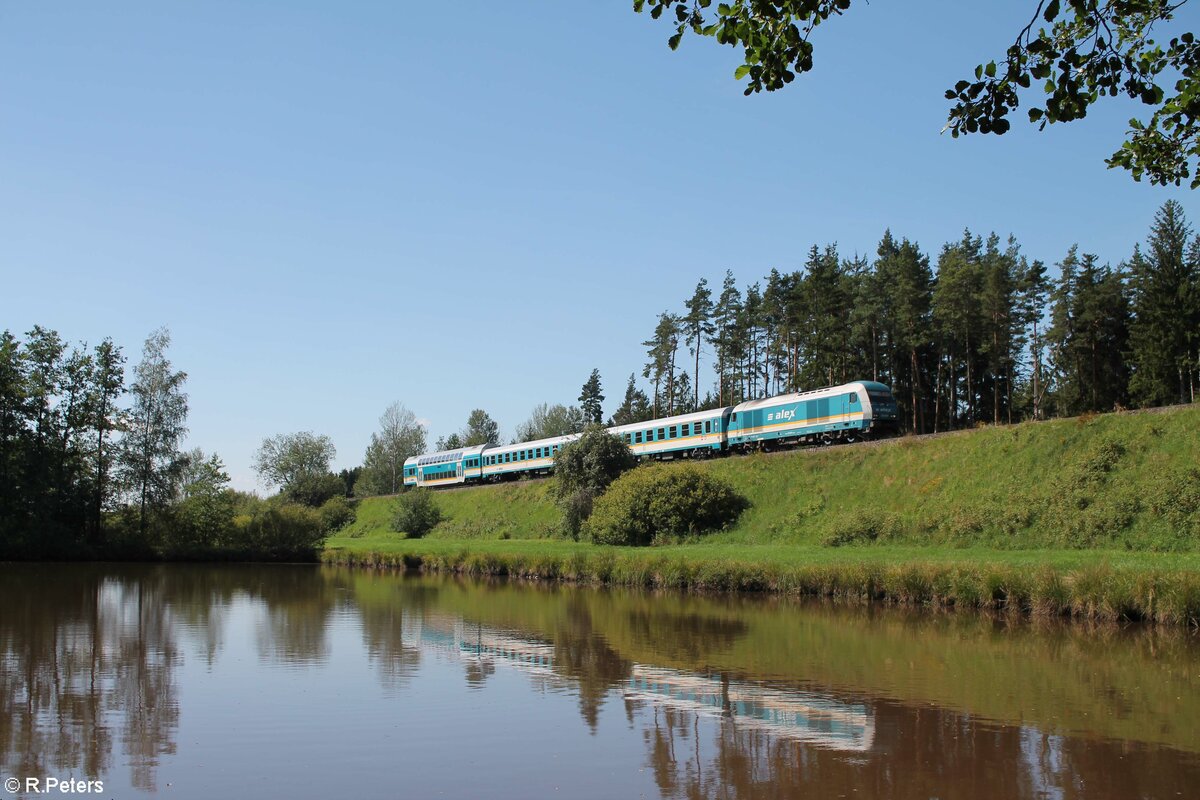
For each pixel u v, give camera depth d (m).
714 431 62.38
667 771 13.66
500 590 42.41
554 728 16.11
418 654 23.77
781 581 37.25
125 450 65.44
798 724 16.38
